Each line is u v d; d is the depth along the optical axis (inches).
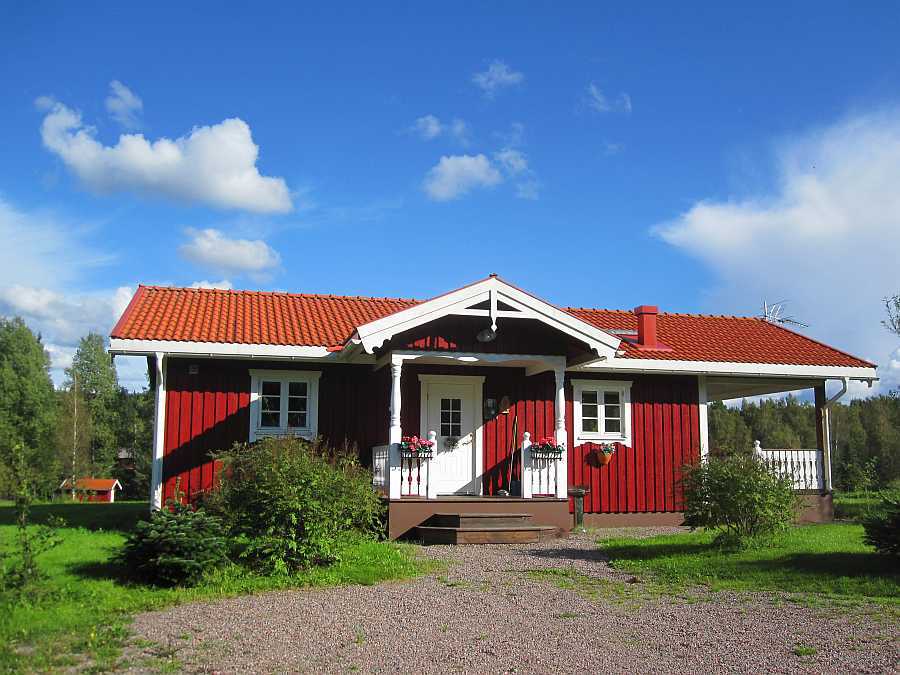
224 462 524.7
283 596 358.3
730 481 463.5
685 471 493.0
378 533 569.9
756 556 435.8
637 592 369.1
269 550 397.7
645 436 714.8
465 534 550.6
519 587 382.6
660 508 708.7
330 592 368.2
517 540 563.5
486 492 661.9
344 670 248.8
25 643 270.8
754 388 824.3
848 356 757.9
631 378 716.7
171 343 586.6
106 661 253.3
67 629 286.8
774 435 1594.5
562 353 631.2
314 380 647.1
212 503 442.3
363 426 655.8
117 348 575.8
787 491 474.9
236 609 329.4
